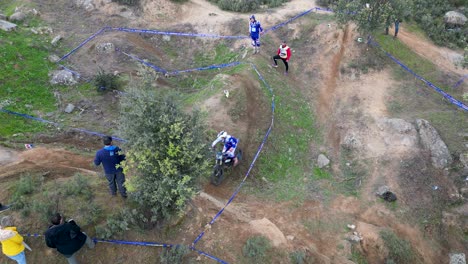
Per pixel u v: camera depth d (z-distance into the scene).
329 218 10.70
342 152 13.11
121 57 16.70
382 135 13.16
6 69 14.31
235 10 20.23
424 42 19.00
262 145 12.71
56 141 12.03
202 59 17.91
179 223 8.42
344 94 15.38
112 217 8.07
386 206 11.20
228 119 13.02
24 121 12.57
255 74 15.02
